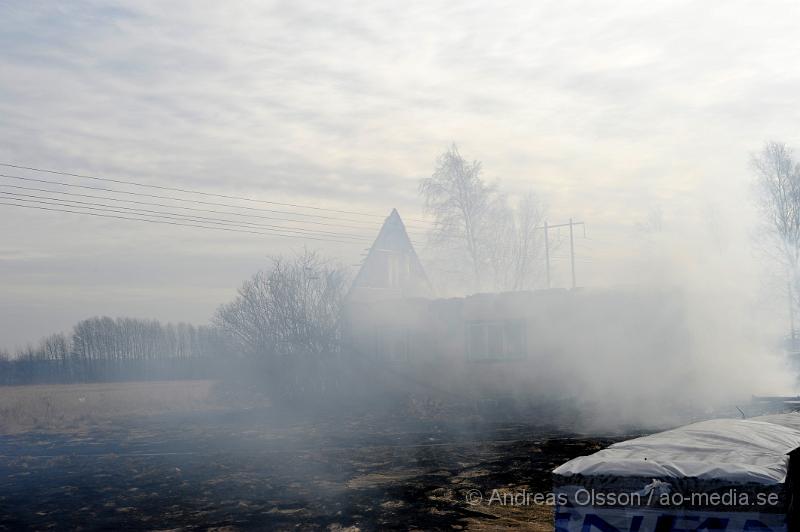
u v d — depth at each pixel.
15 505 11.23
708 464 5.33
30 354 70.69
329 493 11.19
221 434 19.36
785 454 5.60
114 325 71.38
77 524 9.78
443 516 9.42
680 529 5.23
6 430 21.98
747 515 5.11
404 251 37.59
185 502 10.96
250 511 10.17
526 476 11.80
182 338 73.50
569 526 5.50
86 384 52.41
